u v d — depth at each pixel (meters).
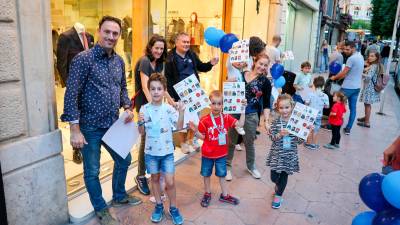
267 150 5.04
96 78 2.59
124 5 5.33
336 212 3.27
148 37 5.09
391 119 7.91
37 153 2.47
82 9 5.95
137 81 3.48
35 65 2.38
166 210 3.15
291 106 3.20
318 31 17.33
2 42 2.14
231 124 3.21
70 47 4.27
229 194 3.51
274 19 8.22
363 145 5.59
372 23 27.66
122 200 3.18
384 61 17.38
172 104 3.21
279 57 6.37
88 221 2.90
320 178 4.09
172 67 3.88
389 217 1.90
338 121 5.21
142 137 3.31
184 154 4.49
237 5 6.86
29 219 2.49
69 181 3.50
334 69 6.67
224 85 3.32
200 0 5.94
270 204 3.36
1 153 2.23
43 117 2.50
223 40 3.98
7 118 2.24
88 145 2.71
